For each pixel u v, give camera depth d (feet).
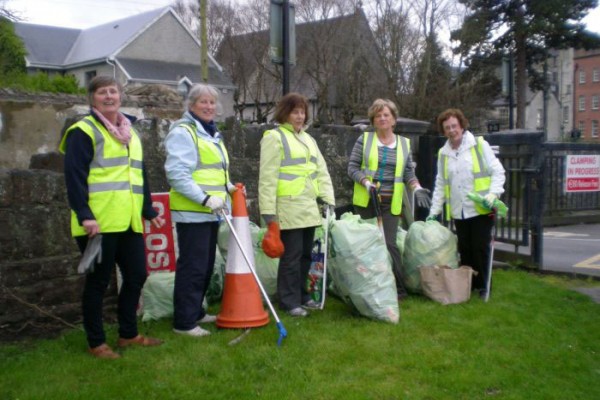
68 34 128.36
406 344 13.91
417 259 18.37
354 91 99.96
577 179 39.04
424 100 90.02
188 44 120.78
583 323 15.99
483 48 93.56
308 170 16.22
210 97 14.74
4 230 14.03
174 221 14.61
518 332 14.96
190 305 14.53
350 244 15.74
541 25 87.81
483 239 18.31
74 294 15.23
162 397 11.07
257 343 13.76
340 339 14.19
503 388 11.78
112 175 12.57
